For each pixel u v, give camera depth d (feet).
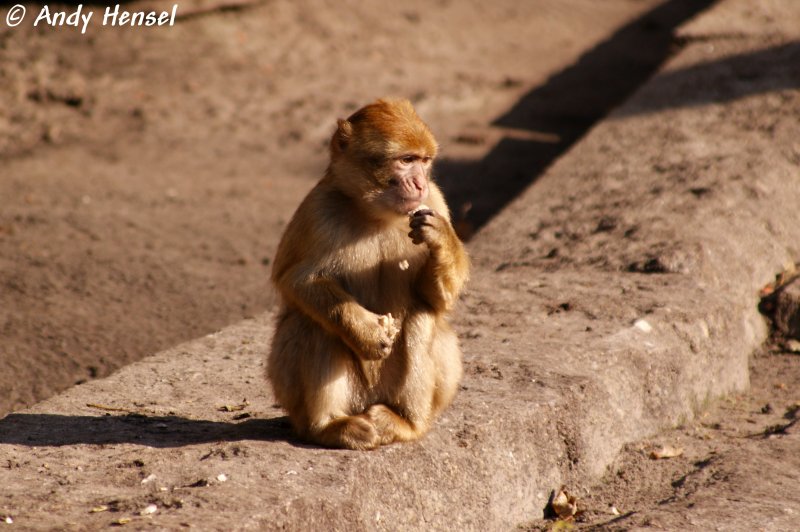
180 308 95.45
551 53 206.28
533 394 59.26
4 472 47.70
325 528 44.60
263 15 198.90
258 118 164.25
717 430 67.92
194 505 43.01
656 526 51.11
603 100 173.06
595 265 84.38
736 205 94.89
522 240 92.63
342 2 212.23
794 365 80.07
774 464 59.36
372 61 191.11
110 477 46.93
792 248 92.99
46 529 40.42
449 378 52.42
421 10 220.02
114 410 57.47
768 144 107.96
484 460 54.08
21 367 81.25
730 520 51.62
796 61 129.49
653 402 67.10
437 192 53.06
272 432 52.75
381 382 51.13
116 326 90.33
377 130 49.55
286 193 135.13
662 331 70.59
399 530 49.29
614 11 238.89
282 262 49.98
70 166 144.05
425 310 50.96
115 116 162.40
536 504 57.62
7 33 176.96
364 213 50.08
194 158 149.07
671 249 84.12
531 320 72.18
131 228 118.42
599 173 105.81
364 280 50.39
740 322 77.00
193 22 190.80
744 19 147.64
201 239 116.16
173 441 51.78
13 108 160.66
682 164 104.99
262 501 43.42
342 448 49.47
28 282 99.60
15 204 125.80
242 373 64.75
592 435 61.21
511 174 140.36
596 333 68.85
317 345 49.44
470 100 173.37
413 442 51.26
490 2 231.30
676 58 137.49
